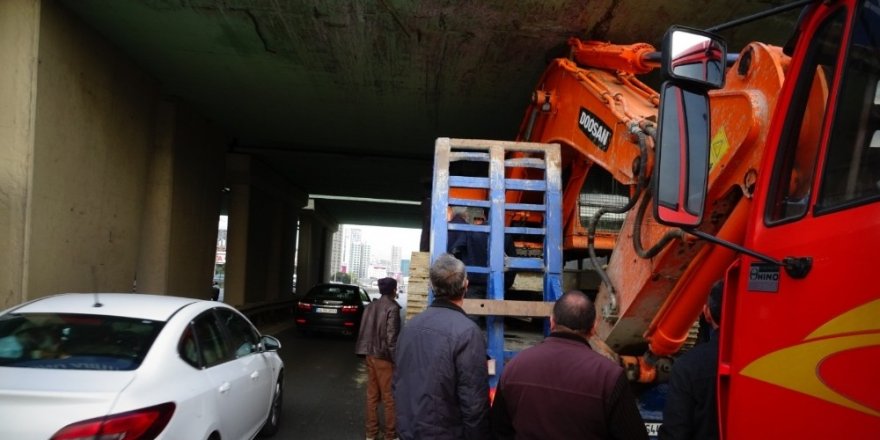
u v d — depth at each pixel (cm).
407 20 881
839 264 176
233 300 1839
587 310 270
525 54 977
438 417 296
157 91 1208
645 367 386
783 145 225
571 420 247
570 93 611
